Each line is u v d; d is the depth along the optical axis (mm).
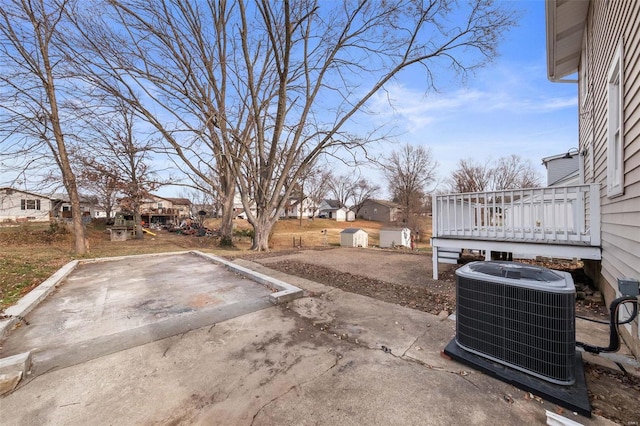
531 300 2068
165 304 4055
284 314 3652
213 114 10750
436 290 4695
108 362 2484
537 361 2043
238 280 5535
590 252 3984
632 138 2730
